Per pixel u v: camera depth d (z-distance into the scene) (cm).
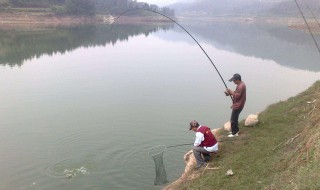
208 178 1002
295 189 739
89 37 8700
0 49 6050
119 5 16450
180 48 6525
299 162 858
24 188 1231
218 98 2611
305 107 1393
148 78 3484
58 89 2975
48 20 12506
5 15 11388
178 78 3478
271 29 12762
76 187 1221
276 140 1134
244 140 1193
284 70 4019
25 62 4722
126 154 1488
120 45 7056
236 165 1027
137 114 2178
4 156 1505
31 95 2748
